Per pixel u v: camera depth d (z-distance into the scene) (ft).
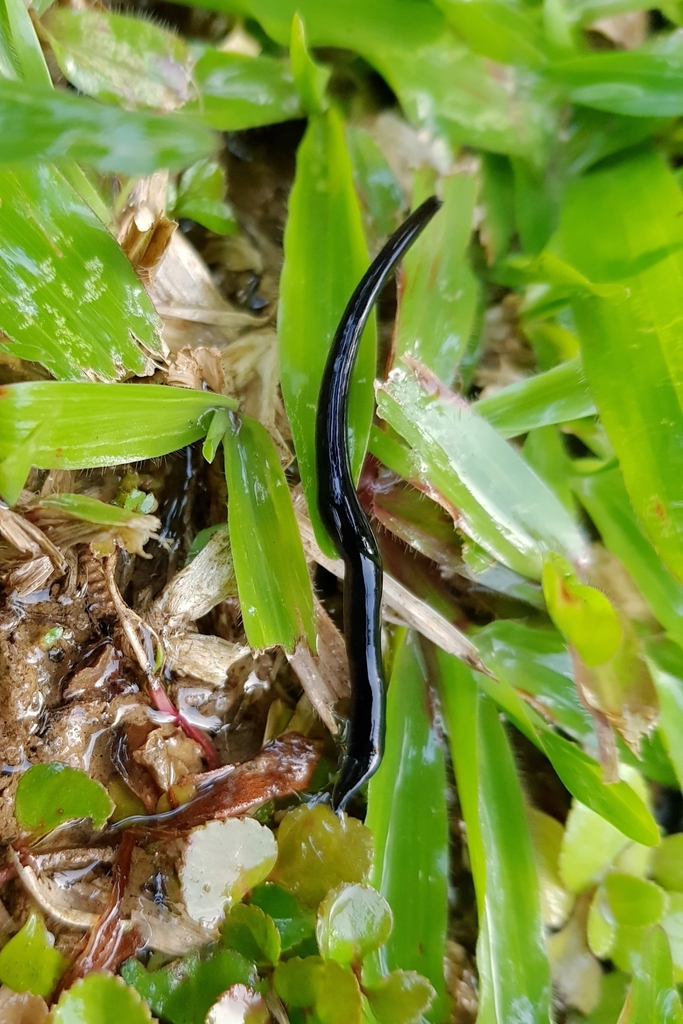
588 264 0.53
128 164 0.49
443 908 0.53
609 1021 0.53
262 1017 0.50
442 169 0.55
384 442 0.53
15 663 0.52
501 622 0.55
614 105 0.54
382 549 0.55
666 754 0.55
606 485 0.55
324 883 0.51
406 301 0.54
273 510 0.52
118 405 0.51
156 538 0.53
